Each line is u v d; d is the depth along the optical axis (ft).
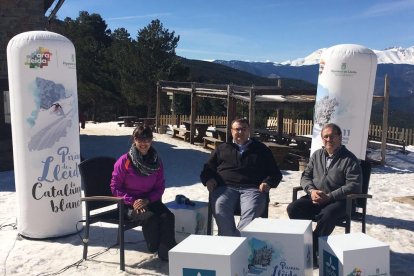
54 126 18.28
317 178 17.85
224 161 18.07
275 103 43.57
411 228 21.80
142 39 112.68
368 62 22.18
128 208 16.79
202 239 12.76
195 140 57.93
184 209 17.29
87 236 16.83
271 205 25.89
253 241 13.32
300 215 17.53
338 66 22.24
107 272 15.71
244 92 46.42
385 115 45.06
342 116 22.41
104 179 17.56
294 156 44.06
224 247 12.03
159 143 55.16
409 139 62.95
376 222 22.68
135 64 109.60
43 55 17.75
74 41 122.52
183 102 112.37
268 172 17.95
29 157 18.30
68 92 18.53
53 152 18.44
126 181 16.67
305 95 44.60
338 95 22.38
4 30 36.42
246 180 17.63
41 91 17.85
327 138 17.40
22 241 18.80
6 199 26.55
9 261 16.72
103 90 119.65
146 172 16.39
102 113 122.42
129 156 16.56
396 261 17.34
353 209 17.72
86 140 56.54
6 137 36.86
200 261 11.57
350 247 12.57
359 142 22.74
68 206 19.19
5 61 36.45
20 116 18.11
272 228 13.60
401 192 30.94
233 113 48.52
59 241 18.83
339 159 17.44
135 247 18.22
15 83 18.04
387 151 55.88
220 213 16.65
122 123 79.36
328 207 16.67
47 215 18.75
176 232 17.42
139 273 15.64
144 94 109.19
